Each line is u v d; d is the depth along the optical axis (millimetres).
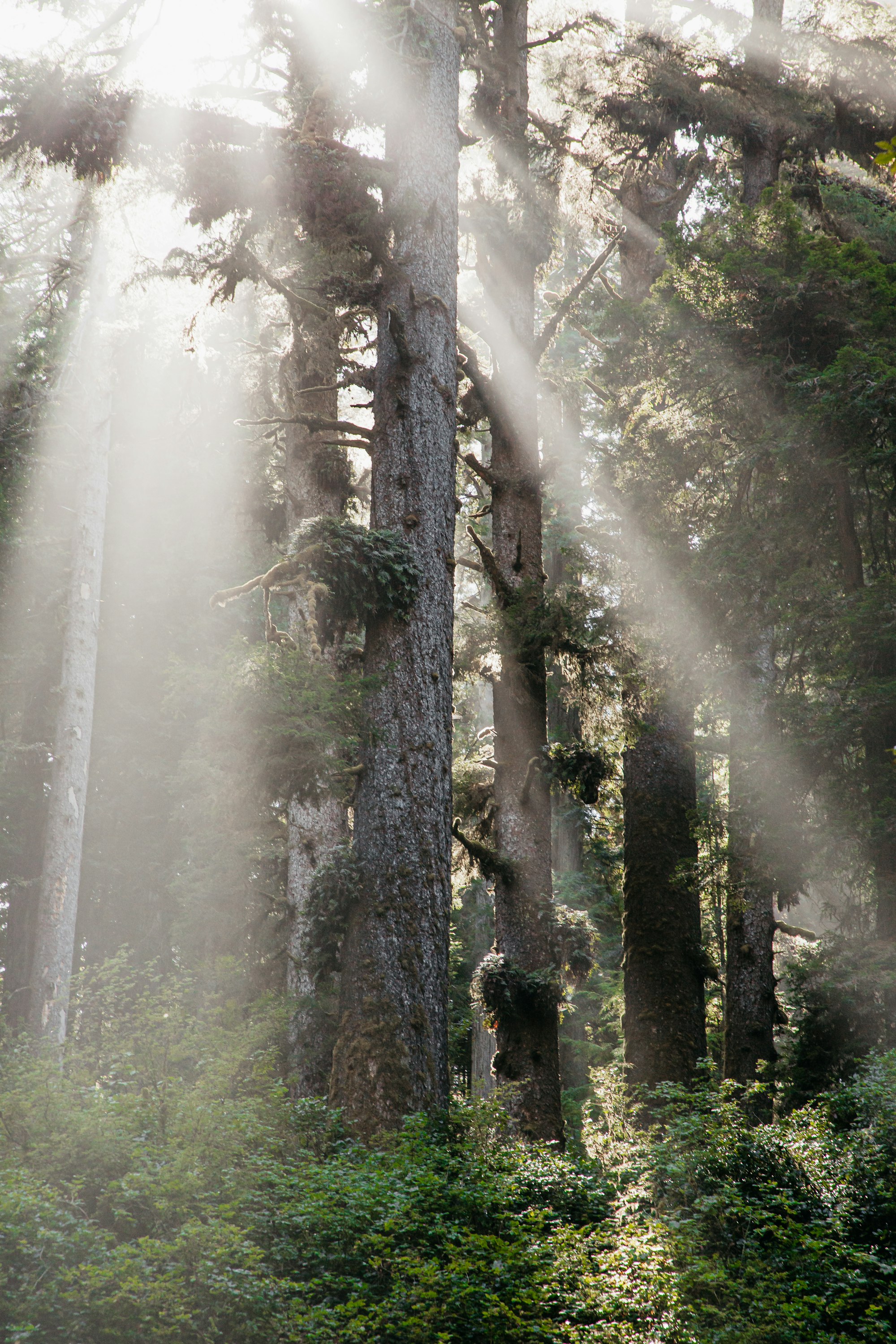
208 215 12039
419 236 13281
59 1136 7078
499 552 16125
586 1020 24406
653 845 16484
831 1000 12016
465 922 23422
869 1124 9742
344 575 11656
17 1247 5902
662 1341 6820
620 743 15984
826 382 12195
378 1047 10641
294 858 16266
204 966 10008
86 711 18438
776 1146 9398
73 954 21312
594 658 15164
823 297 13078
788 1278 7672
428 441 12734
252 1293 6137
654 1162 9195
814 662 13461
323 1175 7996
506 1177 8859
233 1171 7238
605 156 17594
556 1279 7293
